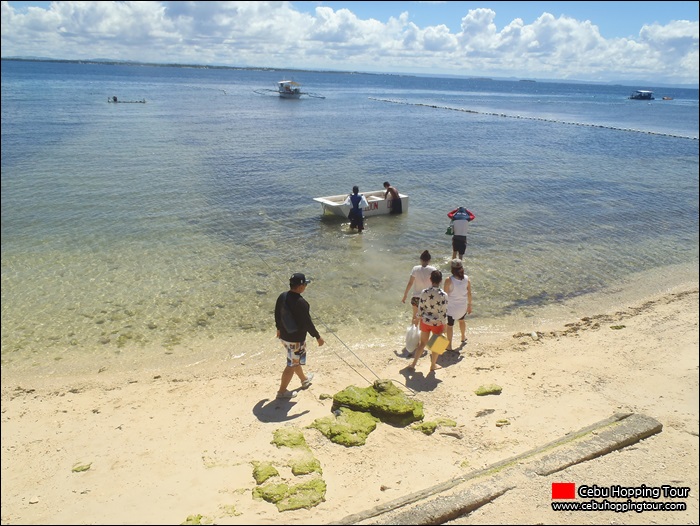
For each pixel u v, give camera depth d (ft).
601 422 22.02
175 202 69.00
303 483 19.19
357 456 21.15
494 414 24.09
